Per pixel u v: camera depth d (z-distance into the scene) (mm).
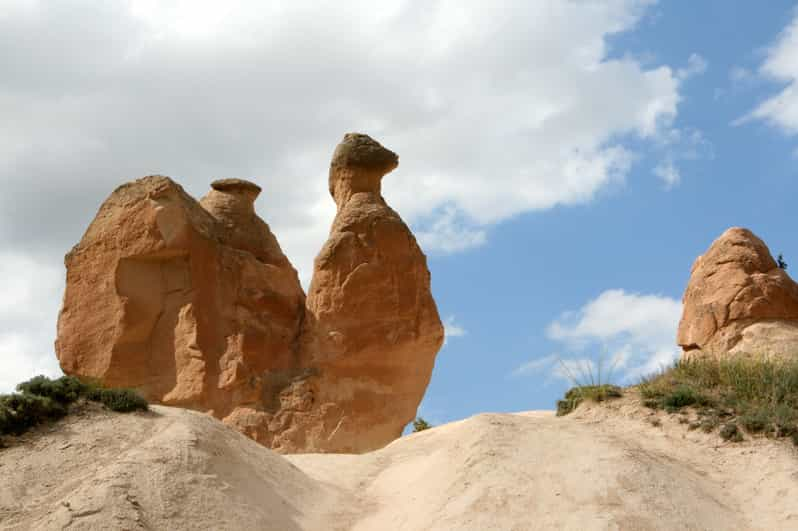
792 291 29797
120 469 17719
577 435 20172
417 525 17859
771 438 19875
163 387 34156
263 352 34062
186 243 34531
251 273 35219
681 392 21781
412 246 35375
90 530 16297
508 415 21922
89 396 21109
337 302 34281
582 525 16828
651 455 19406
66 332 35156
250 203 37625
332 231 35344
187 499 17516
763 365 22984
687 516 17219
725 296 29859
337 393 33656
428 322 34938
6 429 19422
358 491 20797
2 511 17156
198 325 34031
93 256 35375
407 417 34562
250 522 17594
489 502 17828
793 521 17234
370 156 36344
